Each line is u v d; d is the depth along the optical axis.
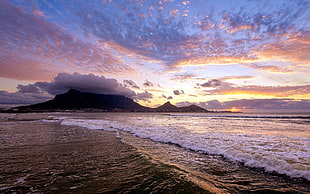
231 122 29.50
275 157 6.73
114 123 25.33
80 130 16.39
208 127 19.53
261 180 4.77
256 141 10.31
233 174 5.23
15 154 7.19
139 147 9.00
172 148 8.82
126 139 11.42
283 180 4.76
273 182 4.62
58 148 8.41
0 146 8.88
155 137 11.86
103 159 6.38
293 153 7.36
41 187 3.92
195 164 6.21
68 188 3.86
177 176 4.51
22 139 11.07
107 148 8.44
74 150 7.98
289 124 24.42
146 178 4.39
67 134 13.61
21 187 3.93
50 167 5.43
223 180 4.73
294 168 5.54
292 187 4.32
